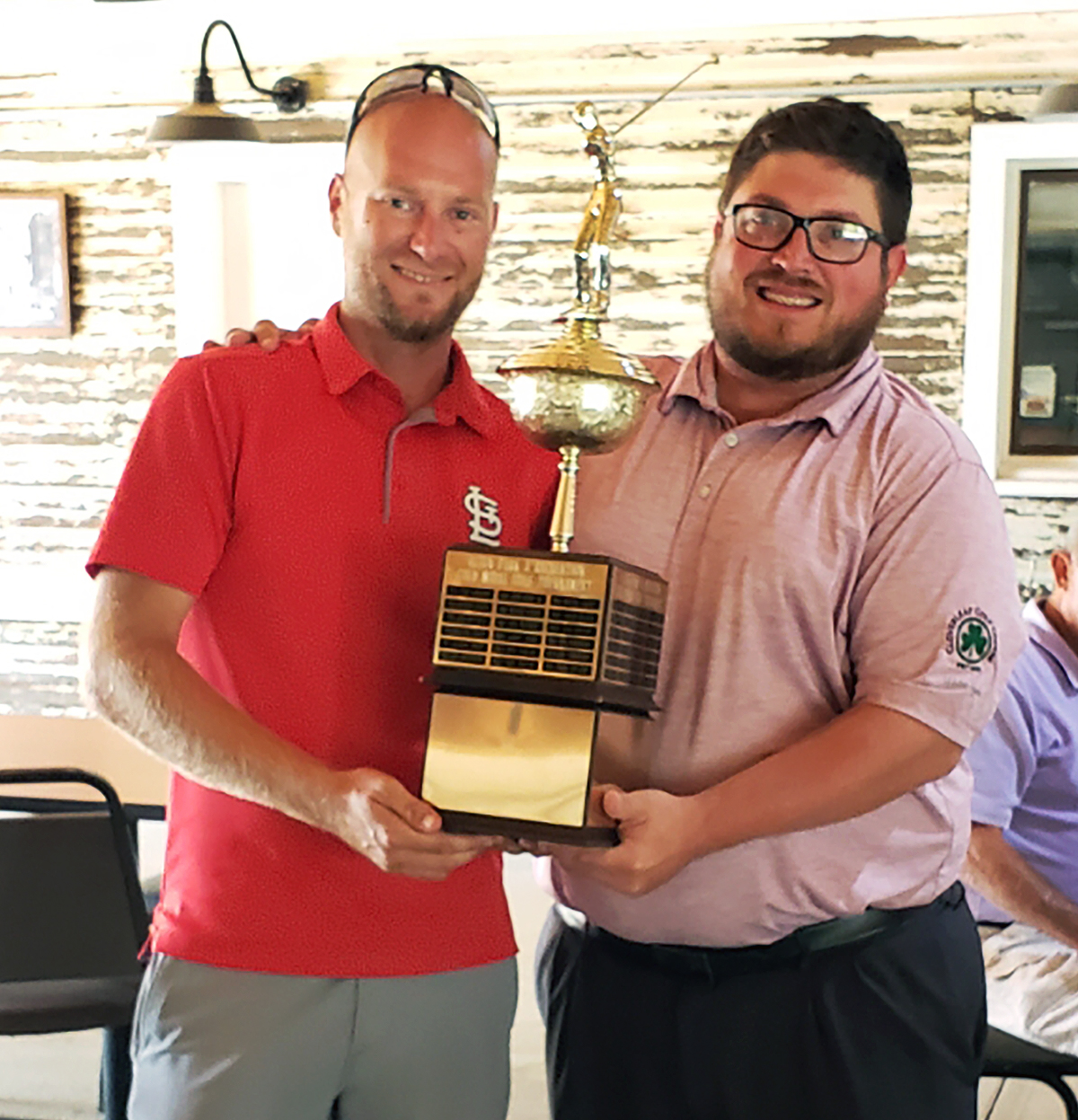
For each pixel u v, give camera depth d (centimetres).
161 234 551
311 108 532
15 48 550
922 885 185
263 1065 163
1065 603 242
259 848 164
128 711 158
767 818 164
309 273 550
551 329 524
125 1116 258
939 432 177
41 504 569
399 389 168
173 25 533
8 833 249
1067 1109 231
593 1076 193
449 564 149
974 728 172
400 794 147
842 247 170
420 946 168
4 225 558
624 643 152
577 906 190
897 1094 184
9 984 259
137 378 559
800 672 176
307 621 165
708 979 184
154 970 169
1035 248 496
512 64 516
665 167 510
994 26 483
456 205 161
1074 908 233
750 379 181
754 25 498
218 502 164
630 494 182
